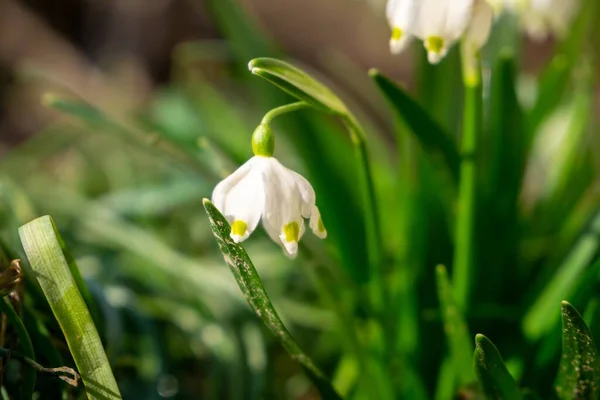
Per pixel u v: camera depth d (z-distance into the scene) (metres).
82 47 1.15
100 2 1.13
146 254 0.48
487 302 0.44
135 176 0.66
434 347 0.44
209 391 0.45
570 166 0.48
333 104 0.38
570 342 0.37
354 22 1.25
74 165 0.72
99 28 1.14
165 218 0.59
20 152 0.65
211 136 0.51
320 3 1.29
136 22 1.12
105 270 0.47
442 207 0.46
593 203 0.46
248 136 0.54
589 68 0.48
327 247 0.45
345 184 0.46
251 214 0.36
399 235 0.46
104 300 0.42
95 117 0.45
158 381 0.43
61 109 0.44
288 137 0.46
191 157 0.44
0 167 0.62
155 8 1.11
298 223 0.36
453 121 0.47
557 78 0.45
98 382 0.36
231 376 0.44
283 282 0.50
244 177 0.36
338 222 0.45
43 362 0.39
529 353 0.42
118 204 0.53
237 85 0.84
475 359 0.37
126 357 0.42
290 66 0.37
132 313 0.45
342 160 0.47
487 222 0.44
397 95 0.41
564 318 0.36
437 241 0.46
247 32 0.48
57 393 0.39
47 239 0.36
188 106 0.68
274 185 0.36
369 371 0.42
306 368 0.38
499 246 0.44
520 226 0.46
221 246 0.36
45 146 0.68
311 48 1.29
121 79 1.08
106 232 0.49
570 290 0.41
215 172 0.44
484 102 0.45
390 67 1.20
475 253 0.43
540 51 1.03
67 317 0.36
